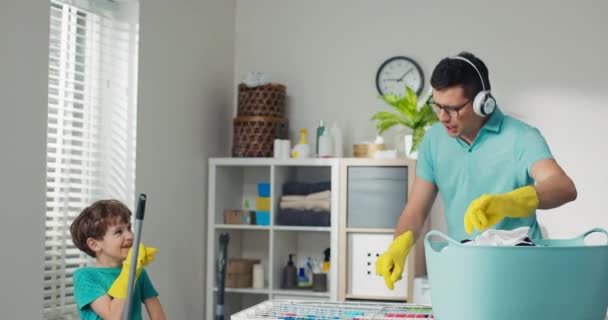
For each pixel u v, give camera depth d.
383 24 4.11
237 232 4.27
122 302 2.32
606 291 1.46
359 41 4.15
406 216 2.35
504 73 3.90
